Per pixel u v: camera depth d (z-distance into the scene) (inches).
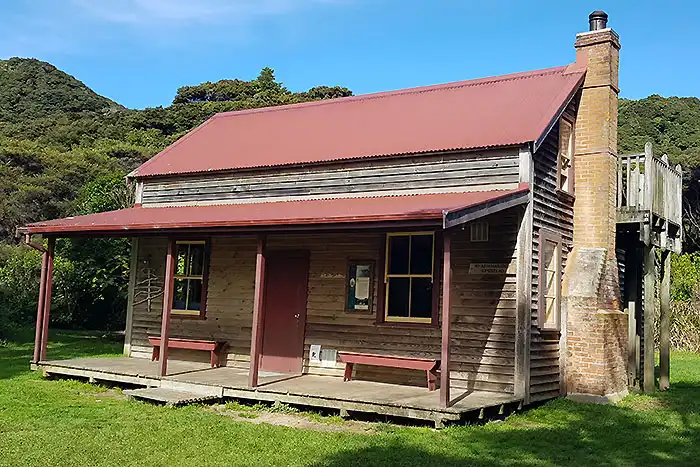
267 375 498.9
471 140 472.4
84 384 494.0
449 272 367.6
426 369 436.8
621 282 589.0
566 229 512.1
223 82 2598.4
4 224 1577.3
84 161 1860.2
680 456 321.4
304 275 529.3
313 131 603.8
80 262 895.1
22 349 705.6
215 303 567.5
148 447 300.2
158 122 2367.1
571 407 449.7
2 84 2903.5
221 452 295.1
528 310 440.1
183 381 455.5
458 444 325.1
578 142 530.6
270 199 555.5
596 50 533.6
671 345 944.9
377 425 368.8
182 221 453.7
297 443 315.6
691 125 1882.4
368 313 494.9
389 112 593.0
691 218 1533.0
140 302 609.3
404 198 470.6
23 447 293.9
